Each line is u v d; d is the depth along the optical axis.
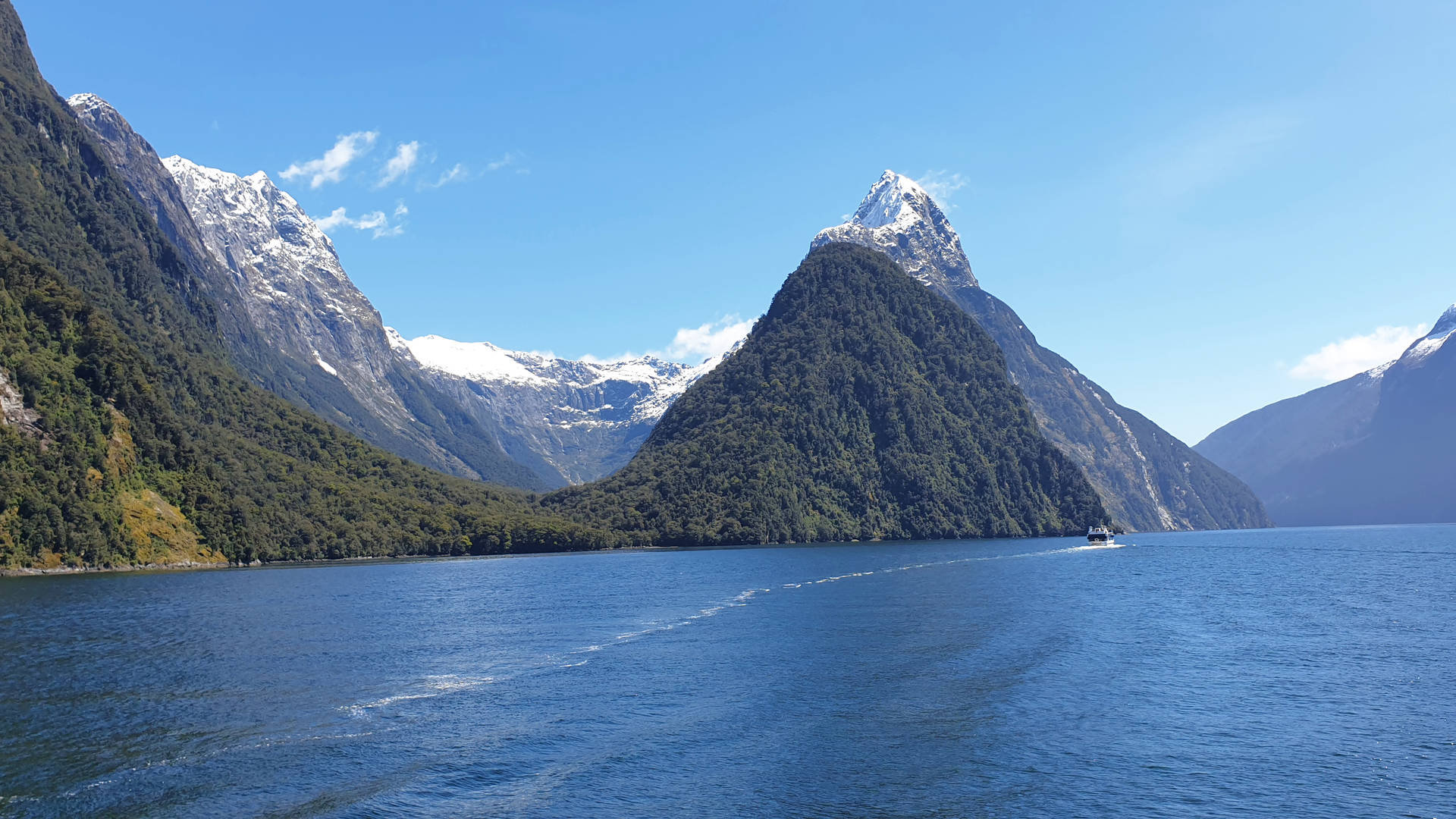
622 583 182.50
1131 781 57.41
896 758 61.34
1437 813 52.78
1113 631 109.31
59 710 72.44
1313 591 159.00
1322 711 72.38
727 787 56.19
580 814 52.06
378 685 81.38
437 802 53.44
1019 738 65.50
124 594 159.12
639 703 74.50
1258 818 52.25
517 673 86.00
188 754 61.38
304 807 52.56
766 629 111.94
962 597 146.75
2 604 141.00
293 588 177.50
